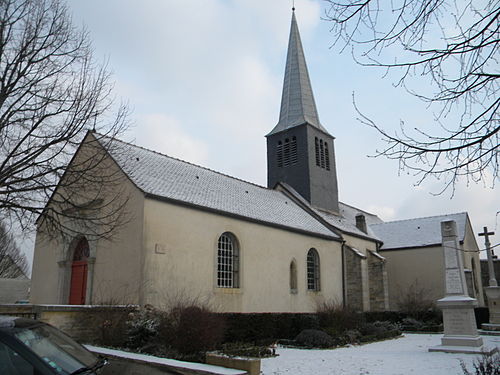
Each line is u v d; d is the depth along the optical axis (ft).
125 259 54.49
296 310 76.23
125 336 40.96
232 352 40.16
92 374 15.57
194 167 80.38
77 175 39.88
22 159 36.04
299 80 114.93
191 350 38.34
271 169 110.73
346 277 93.40
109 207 57.98
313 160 104.94
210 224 63.00
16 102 37.35
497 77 14.42
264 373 34.94
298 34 122.01
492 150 14.99
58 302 62.44
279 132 110.22
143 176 60.90
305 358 43.65
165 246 55.52
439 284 101.55
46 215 38.81
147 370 17.83
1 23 37.04
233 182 86.53
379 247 111.86
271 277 72.38
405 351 49.83
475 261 114.11
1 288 102.01
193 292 57.82
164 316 41.86
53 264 66.44
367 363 40.34
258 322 54.70
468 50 14.47
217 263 63.10
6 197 36.47
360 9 15.19
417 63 15.15
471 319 49.44
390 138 16.03
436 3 14.37
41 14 39.93
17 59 37.76
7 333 14.92
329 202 107.34
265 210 79.87
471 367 37.40
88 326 42.11
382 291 95.55
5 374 13.79
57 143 38.06
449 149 15.33
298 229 80.18
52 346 15.93
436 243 103.71
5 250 124.47
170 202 57.57
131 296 52.21
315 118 111.65
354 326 66.08
